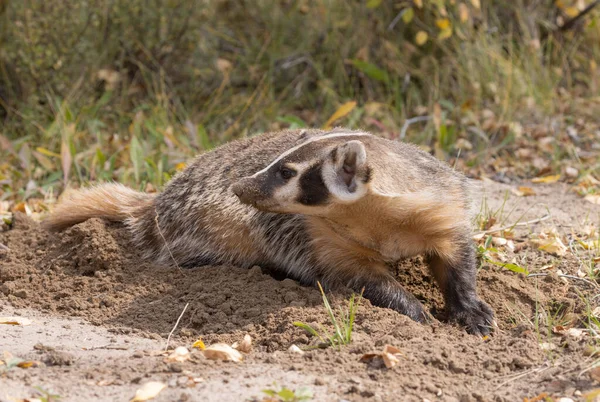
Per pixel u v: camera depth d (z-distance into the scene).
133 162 13.44
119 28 16.72
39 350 7.78
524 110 16.58
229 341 8.29
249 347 7.97
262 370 7.25
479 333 8.62
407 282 9.96
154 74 17.05
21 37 15.78
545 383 7.10
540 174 14.70
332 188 8.46
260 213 9.75
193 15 16.98
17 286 9.87
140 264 10.29
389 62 17.39
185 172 10.86
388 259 9.27
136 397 6.58
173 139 14.32
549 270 10.03
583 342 7.86
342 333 8.06
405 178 8.71
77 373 7.18
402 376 7.14
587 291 9.43
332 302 8.87
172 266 10.29
